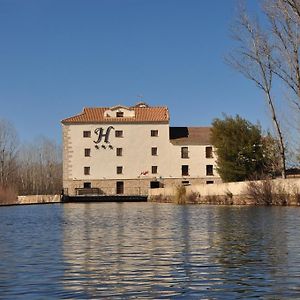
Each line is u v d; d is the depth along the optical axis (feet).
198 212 99.04
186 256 36.65
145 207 136.67
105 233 56.49
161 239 48.73
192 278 28.30
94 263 34.01
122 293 24.80
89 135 240.32
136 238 50.03
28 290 25.70
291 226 59.06
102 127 240.53
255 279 27.63
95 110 249.55
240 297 23.59
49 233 58.03
